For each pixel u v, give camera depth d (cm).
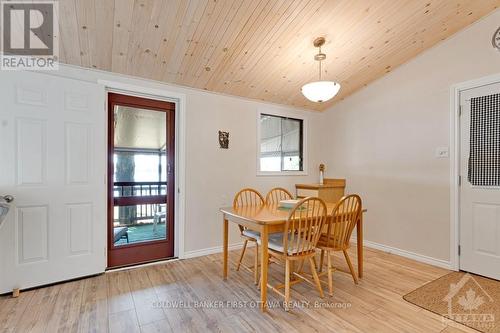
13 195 223
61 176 247
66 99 250
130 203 303
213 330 180
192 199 331
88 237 262
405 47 301
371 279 264
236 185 368
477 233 272
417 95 322
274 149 420
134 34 233
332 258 328
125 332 177
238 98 372
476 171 273
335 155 435
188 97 330
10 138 223
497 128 258
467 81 279
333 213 231
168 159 325
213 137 349
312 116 455
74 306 208
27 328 179
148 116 313
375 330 180
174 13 217
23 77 229
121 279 261
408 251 330
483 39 267
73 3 197
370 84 379
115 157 294
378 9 238
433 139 307
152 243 314
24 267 229
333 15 239
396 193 345
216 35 247
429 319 193
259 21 236
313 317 196
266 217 223
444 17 259
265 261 206
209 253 342
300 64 310
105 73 279
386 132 358
